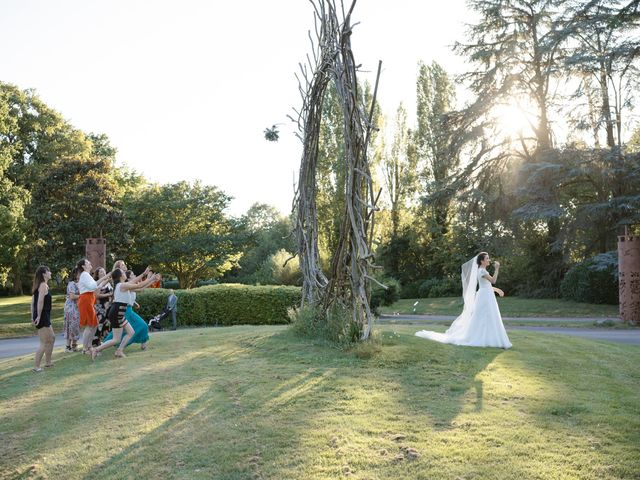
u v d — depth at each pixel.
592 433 4.70
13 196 31.47
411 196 43.03
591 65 26.41
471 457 4.17
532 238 32.91
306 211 10.62
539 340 10.27
